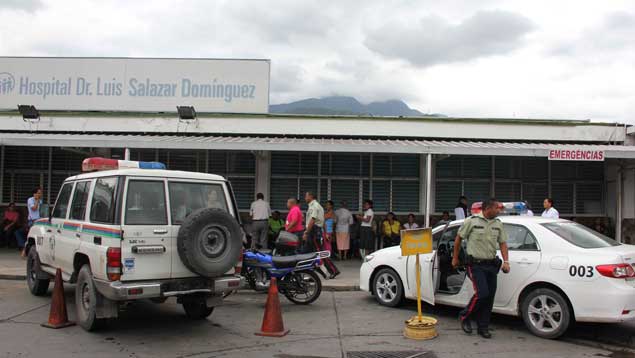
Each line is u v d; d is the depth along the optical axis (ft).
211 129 52.39
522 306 24.03
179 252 21.80
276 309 23.71
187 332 23.88
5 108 54.95
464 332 24.22
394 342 22.59
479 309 23.58
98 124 52.90
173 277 21.94
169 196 22.45
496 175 54.08
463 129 51.85
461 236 23.77
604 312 21.68
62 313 24.29
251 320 26.30
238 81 53.98
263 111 53.62
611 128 51.37
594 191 54.03
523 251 24.31
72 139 42.60
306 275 30.58
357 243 51.24
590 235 24.79
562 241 23.59
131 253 21.08
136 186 21.81
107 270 20.81
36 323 24.81
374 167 54.13
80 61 54.70
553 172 54.24
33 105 54.44
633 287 21.88
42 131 52.95
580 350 21.61
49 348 21.03
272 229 48.78
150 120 52.70
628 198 51.29
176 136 51.37
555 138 51.65
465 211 49.11
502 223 25.02
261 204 46.93
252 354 20.72
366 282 30.81
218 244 22.30
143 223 21.56
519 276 24.02
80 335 22.94
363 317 27.20
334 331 24.40
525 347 21.95
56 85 54.70
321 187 54.03
